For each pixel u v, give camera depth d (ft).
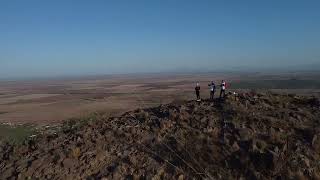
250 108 70.13
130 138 63.67
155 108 79.92
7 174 58.13
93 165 57.82
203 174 52.49
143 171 55.01
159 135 63.26
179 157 56.44
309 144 55.52
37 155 62.23
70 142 64.69
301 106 70.90
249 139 57.47
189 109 73.51
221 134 60.54
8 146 69.15
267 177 50.49
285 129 60.39
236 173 51.96
